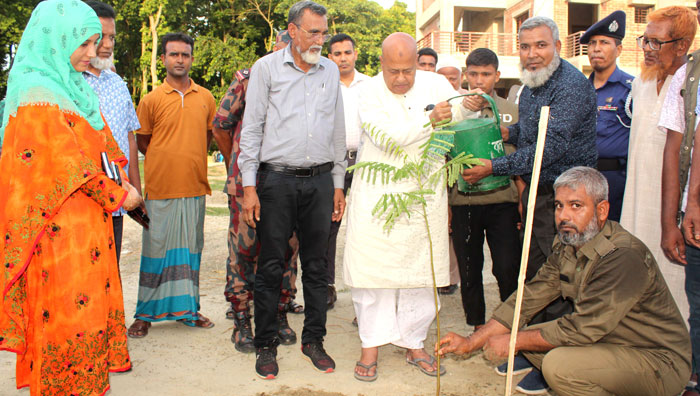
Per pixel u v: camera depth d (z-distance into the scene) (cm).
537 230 342
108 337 286
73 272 260
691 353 280
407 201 302
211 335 418
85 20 270
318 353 356
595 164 345
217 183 1333
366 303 346
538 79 329
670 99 309
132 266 614
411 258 332
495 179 334
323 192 346
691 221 282
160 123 411
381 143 314
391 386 333
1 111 297
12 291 264
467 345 293
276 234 339
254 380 338
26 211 253
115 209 271
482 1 2227
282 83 335
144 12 2817
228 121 393
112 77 371
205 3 3038
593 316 266
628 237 274
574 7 2223
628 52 1975
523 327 311
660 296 273
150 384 330
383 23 3238
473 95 326
